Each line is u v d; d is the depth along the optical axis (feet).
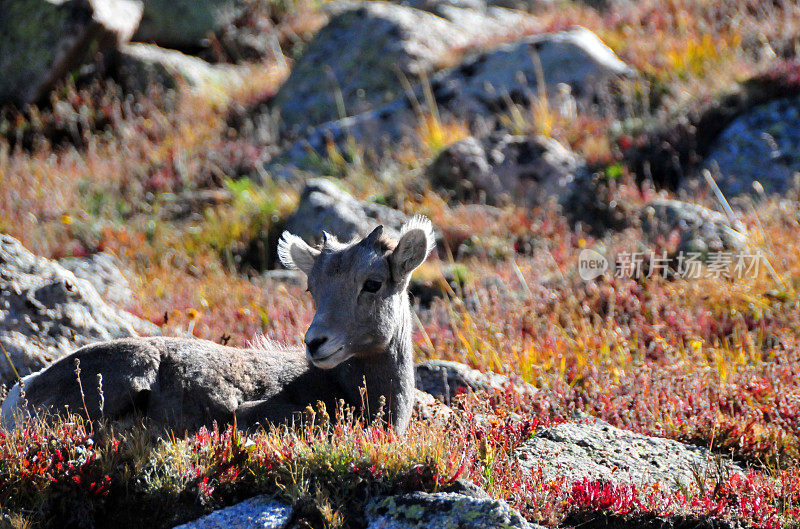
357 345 40.88
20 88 128.57
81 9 130.00
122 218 98.58
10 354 49.21
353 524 34.19
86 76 134.10
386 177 100.73
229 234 92.12
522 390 55.06
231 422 40.19
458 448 39.73
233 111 133.39
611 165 97.45
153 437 38.19
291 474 35.42
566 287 72.90
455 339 65.26
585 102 112.88
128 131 122.62
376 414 43.27
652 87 112.98
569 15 146.00
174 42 154.51
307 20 170.19
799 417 51.01
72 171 108.27
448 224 89.20
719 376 57.98
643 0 143.43
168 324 64.18
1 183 101.40
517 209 93.09
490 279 75.77
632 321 67.72
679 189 94.84
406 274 42.24
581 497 38.14
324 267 41.34
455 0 156.97
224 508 35.12
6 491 34.24
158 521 34.86
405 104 116.88
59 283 53.26
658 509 38.14
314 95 130.62
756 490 40.68
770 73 106.22
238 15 162.81
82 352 39.70
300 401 42.60
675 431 50.78
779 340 63.93
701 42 121.19
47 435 36.32
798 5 125.70
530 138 100.48
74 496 34.55
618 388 55.98
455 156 98.02
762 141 97.25
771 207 84.69
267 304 72.02
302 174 106.22
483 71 117.91
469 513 33.06
